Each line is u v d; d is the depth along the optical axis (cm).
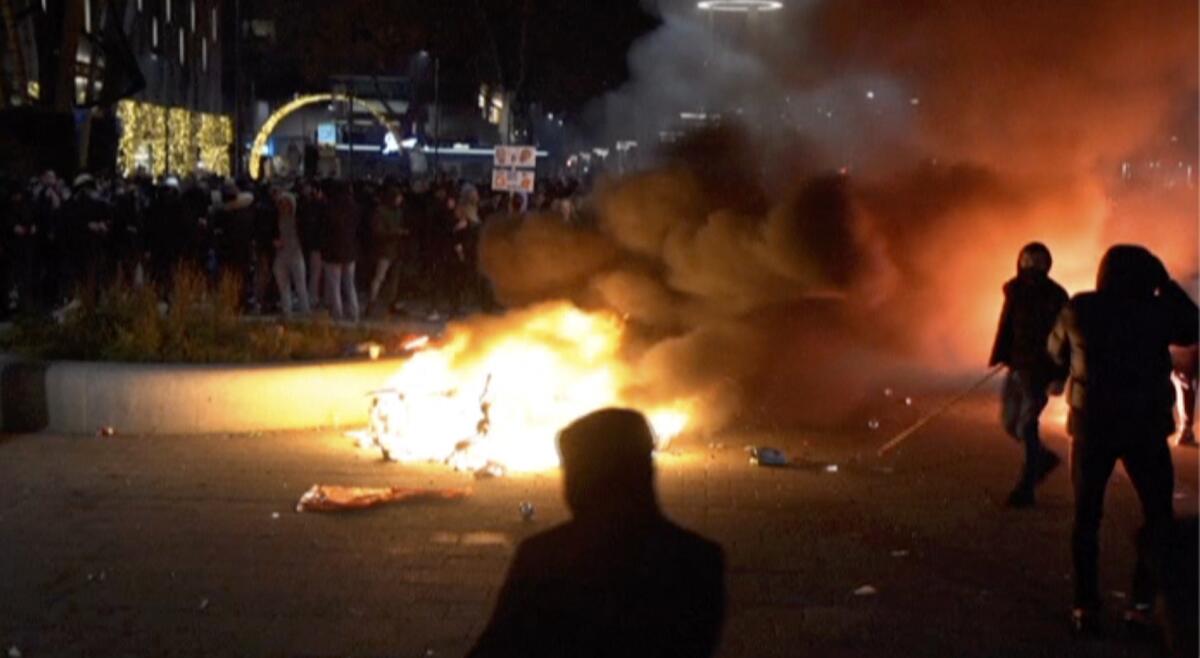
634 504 435
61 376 1266
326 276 2086
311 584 844
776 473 1145
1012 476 1142
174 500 1034
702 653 432
